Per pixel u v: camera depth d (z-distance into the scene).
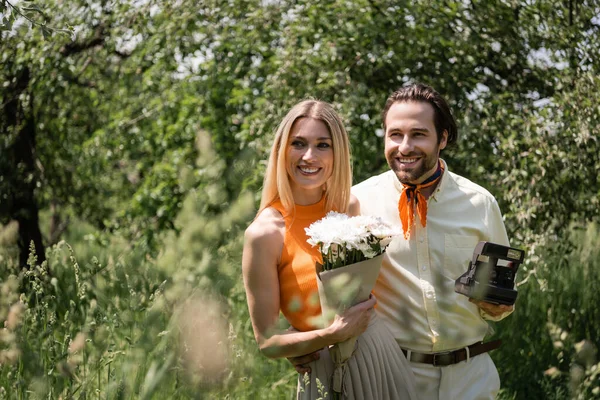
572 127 4.90
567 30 5.28
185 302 1.40
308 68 5.41
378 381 2.31
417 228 2.52
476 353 2.51
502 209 5.04
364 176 5.55
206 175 1.48
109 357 2.29
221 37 5.82
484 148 5.17
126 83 6.96
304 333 2.24
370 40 5.39
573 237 6.00
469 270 2.39
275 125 5.30
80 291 2.56
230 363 1.56
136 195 6.53
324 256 2.22
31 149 6.24
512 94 5.27
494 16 5.41
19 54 5.51
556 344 3.02
